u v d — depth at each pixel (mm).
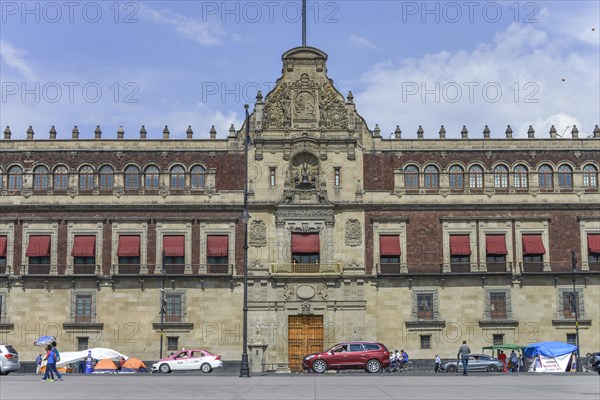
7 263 86938
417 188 88562
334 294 86250
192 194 88062
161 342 82812
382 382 50500
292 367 85125
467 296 86750
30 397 37969
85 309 86188
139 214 87875
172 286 86375
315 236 87625
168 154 88812
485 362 78375
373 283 86688
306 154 89125
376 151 89125
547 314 86688
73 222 87438
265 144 88875
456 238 87812
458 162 89188
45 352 85562
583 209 88750
